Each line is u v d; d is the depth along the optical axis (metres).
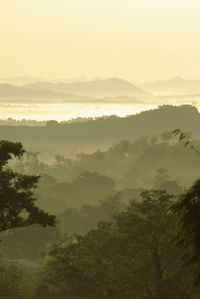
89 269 133.25
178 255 119.44
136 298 124.19
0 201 83.81
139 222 123.75
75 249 144.12
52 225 85.62
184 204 28.47
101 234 149.38
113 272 132.25
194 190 28.64
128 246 133.25
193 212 28.19
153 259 122.12
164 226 120.25
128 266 131.50
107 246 140.12
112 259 136.50
